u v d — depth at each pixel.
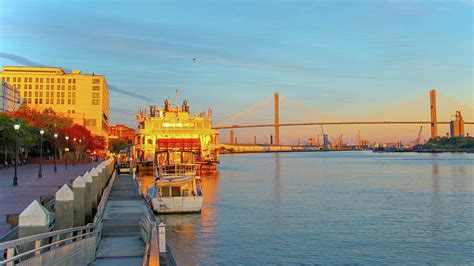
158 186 43.00
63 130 114.81
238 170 129.62
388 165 163.62
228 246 31.66
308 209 47.91
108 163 66.38
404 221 40.72
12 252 11.57
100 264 20.39
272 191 67.12
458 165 155.50
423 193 64.31
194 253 29.95
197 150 91.62
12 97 165.12
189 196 43.25
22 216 14.23
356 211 46.53
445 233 35.72
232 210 46.78
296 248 31.12
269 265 27.42
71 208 19.89
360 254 29.72
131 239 26.48
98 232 25.42
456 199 56.91
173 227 37.59
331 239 33.62
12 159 91.31
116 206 41.22
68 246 16.83
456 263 27.88
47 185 40.69
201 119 107.88
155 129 105.44
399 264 27.62
